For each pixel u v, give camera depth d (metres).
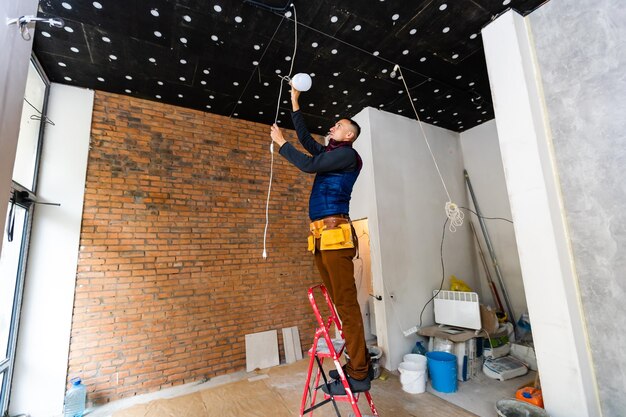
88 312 3.19
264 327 4.12
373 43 2.95
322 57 3.14
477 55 3.16
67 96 3.42
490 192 4.80
